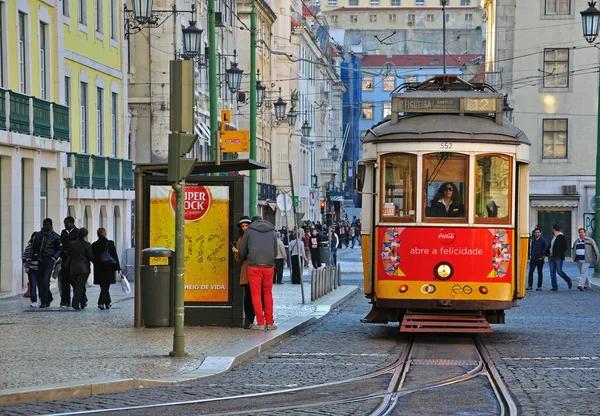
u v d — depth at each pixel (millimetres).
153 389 17375
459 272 25312
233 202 27062
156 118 66750
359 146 187500
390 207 25703
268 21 105438
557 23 87125
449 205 25469
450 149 25422
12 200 40375
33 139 41562
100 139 54094
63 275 33938
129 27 60125
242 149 38312
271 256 26547
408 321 25406
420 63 194500
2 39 40469
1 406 15500
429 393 17141
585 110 86812
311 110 132500
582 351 23531
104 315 31094
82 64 50469
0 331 25812
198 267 27125
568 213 86938
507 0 87500
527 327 30000
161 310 26531
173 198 27156
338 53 162500
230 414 14961
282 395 16891
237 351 21594
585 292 48438
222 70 84000
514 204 25578
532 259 50219
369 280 26250
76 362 19750
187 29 41438
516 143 25688
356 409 15453
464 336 27125
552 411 15148
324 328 29422
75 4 49750
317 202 134750
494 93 26875
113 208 54688
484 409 15508
